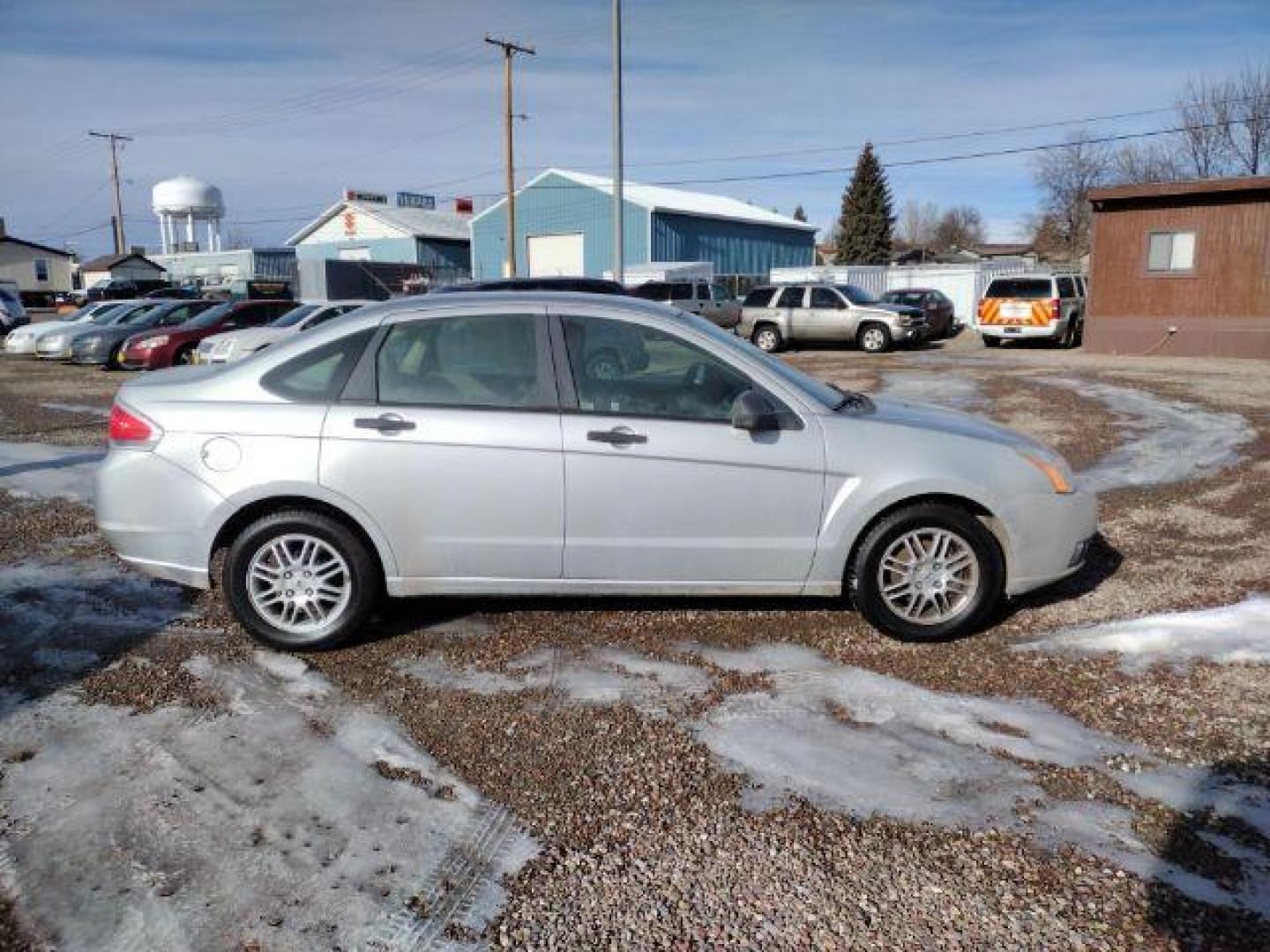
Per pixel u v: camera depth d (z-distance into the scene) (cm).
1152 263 2089
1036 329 2383
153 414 450
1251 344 2000
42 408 1369
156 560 452
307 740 371
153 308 2155
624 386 449
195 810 325
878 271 3684
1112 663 433
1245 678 414
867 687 413
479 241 4441
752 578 452
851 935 264
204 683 422
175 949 260
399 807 326
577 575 449
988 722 382
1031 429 1056
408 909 276
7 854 301
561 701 402
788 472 442
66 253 6275
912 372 1731
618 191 2384
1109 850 299
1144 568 563
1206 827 310
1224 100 4375
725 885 285
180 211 6425
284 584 452
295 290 4288
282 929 267
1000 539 460
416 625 484
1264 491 748
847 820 316
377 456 438
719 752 360
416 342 452
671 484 440
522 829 313
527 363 448
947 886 283
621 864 296
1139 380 1509
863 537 451
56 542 643
